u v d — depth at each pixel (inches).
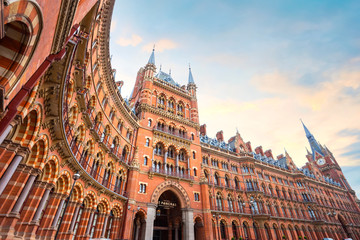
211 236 1251.8
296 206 2112.5
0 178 372.8
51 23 284.8
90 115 838.5
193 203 1331.2
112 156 1014.4
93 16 556.1
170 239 1338.6
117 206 1034.1
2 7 157.4
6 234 397.7
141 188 1186.6
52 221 605.0
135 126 1348.4
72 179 690.2
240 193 1711.4
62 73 433.4
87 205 826.8
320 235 2047.2
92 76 796.0
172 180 1322.6
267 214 1612.9
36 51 260.1
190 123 1686.8
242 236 1493.6
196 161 1541.6
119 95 1165.7
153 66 1755.7
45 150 517.3
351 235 2500.0
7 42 230.2
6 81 225.6
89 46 697.0
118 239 975.6
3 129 256.5
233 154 1947.6
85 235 783.7
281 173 2266.2
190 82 2043.6
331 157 3676.2
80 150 742.5
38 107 447.5
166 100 1686.8
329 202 2625.5
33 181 482.9
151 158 1320.1
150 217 1117.1
